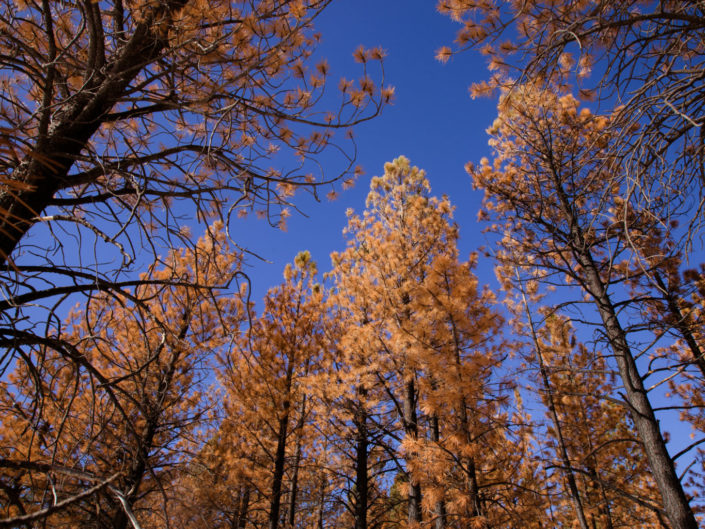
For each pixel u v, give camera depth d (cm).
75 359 195
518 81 309
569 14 268
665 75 258
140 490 470
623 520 898
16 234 191
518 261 659
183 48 234
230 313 705
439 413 518
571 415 863
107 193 240
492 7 295
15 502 134
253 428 754
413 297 589
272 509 705
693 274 521
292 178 279
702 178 281
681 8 233
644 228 427
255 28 224
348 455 743
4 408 214
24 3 238
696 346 531
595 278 547
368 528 736
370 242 782
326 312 834
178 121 302
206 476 588
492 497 536
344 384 668
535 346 832
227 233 223
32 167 200
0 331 177
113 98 224
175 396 582
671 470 414
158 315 598
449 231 781
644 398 457
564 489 765
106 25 272
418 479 473
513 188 645
